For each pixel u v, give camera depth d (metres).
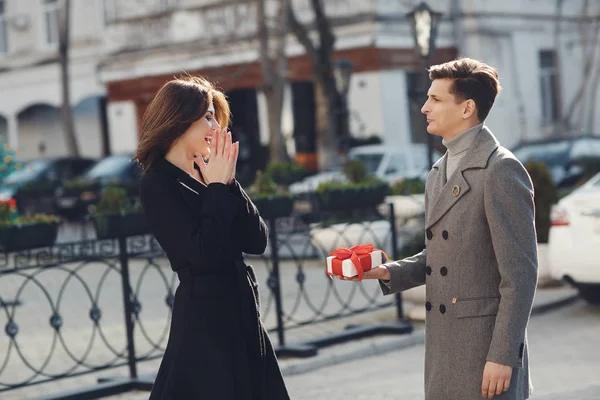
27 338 9.80
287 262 14.44
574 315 9.66
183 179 3.87
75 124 33.22
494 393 3.57
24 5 32.81
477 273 3.69
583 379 7.03
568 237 9.63
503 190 3.60
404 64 25.00
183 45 28.16
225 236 3.71
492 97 3.76
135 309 7.68
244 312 3.80
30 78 32.97
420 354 8.23
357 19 24.47
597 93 30.22
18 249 8.12
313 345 8.37
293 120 27.66
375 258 3.96
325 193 11.16
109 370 8.14
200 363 3.74
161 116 3.86
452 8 26.67
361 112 24.75
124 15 29.52
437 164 3.90
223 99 4.07
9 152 14.12
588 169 19.00
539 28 28.67
